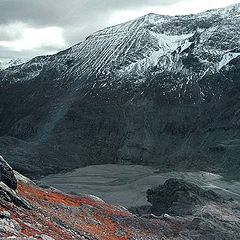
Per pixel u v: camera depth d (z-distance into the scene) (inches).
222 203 5920.3
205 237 3690.9
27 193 2409.0
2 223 1295.5
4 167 1931.6
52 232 1609.3
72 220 2256.4
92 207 2856.8
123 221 2901.1
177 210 5438.0
